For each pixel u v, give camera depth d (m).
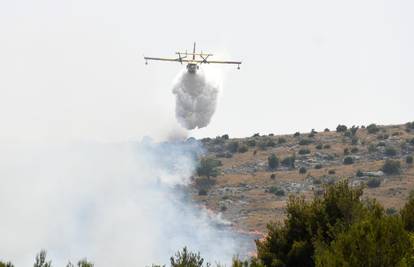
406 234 61.75
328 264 58.88
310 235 77.75
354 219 73.62
